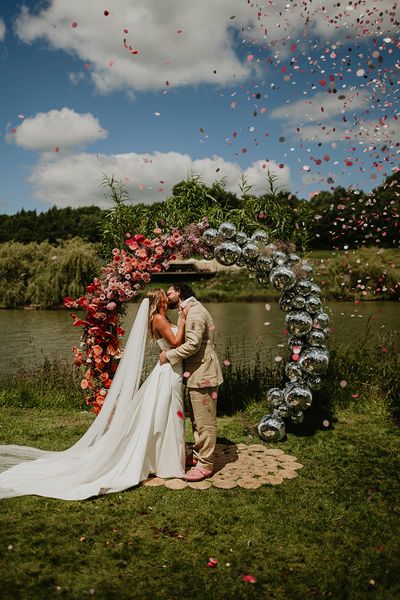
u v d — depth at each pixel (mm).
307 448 5297
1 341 18422
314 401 6840
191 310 4461
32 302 32438
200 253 5906
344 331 14562
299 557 3152
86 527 3494
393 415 6375
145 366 10305
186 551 3207
